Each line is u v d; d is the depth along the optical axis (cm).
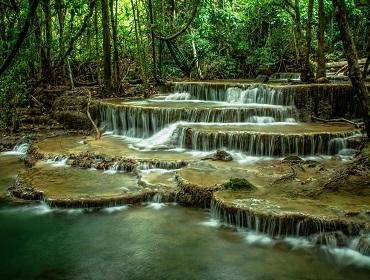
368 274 677
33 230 865
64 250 782
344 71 2152
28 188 1045
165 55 2444
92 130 1664
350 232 760
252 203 870
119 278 686
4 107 1697
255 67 2527
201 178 1033
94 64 2400
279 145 1242
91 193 1005
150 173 1136
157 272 701
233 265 715
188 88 1895
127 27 2509
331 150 1253
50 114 1819
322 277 670
